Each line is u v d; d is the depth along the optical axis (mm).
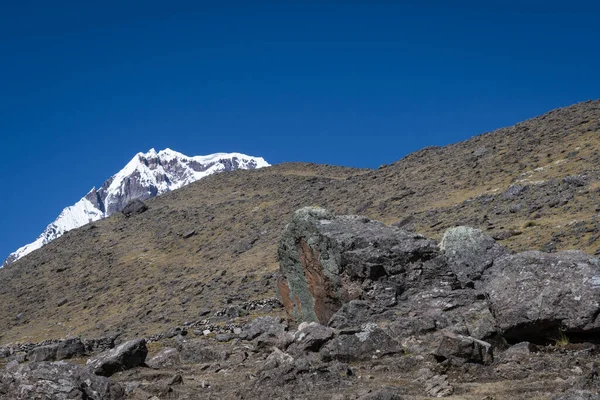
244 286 46344
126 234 84750
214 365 18094
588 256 15922
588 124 57812
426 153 76688
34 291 72125
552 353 14539
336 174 97125
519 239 36094
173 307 47562
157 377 17203
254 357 19000
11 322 62906
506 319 15383
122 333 41844
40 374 13648
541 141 58469
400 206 56531
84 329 51125
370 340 15961
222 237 69625
